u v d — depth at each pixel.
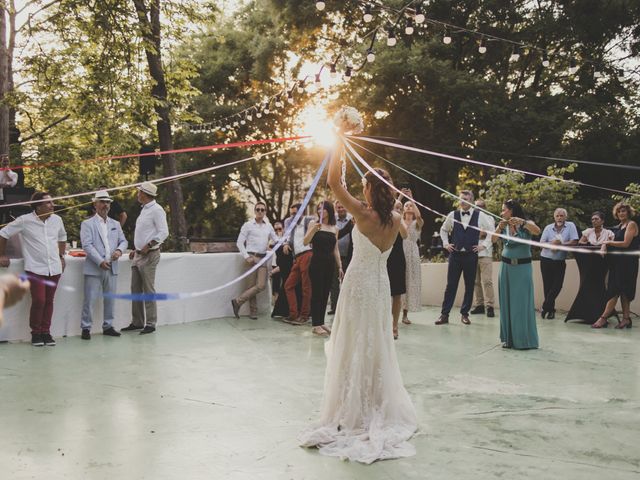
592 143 17.88
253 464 3.15
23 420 3.86
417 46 18.77
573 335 7.20
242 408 4.16
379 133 19.89
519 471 3.07
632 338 7.02
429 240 20.30
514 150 18.30
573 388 4.75
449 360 5.76
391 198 3.71
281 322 8.23
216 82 24.25
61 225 6.58
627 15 17.91
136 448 3.38
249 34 24.16
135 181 20.19
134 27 12.53
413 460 3.22
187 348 6.32
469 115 18.33
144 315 7.52
